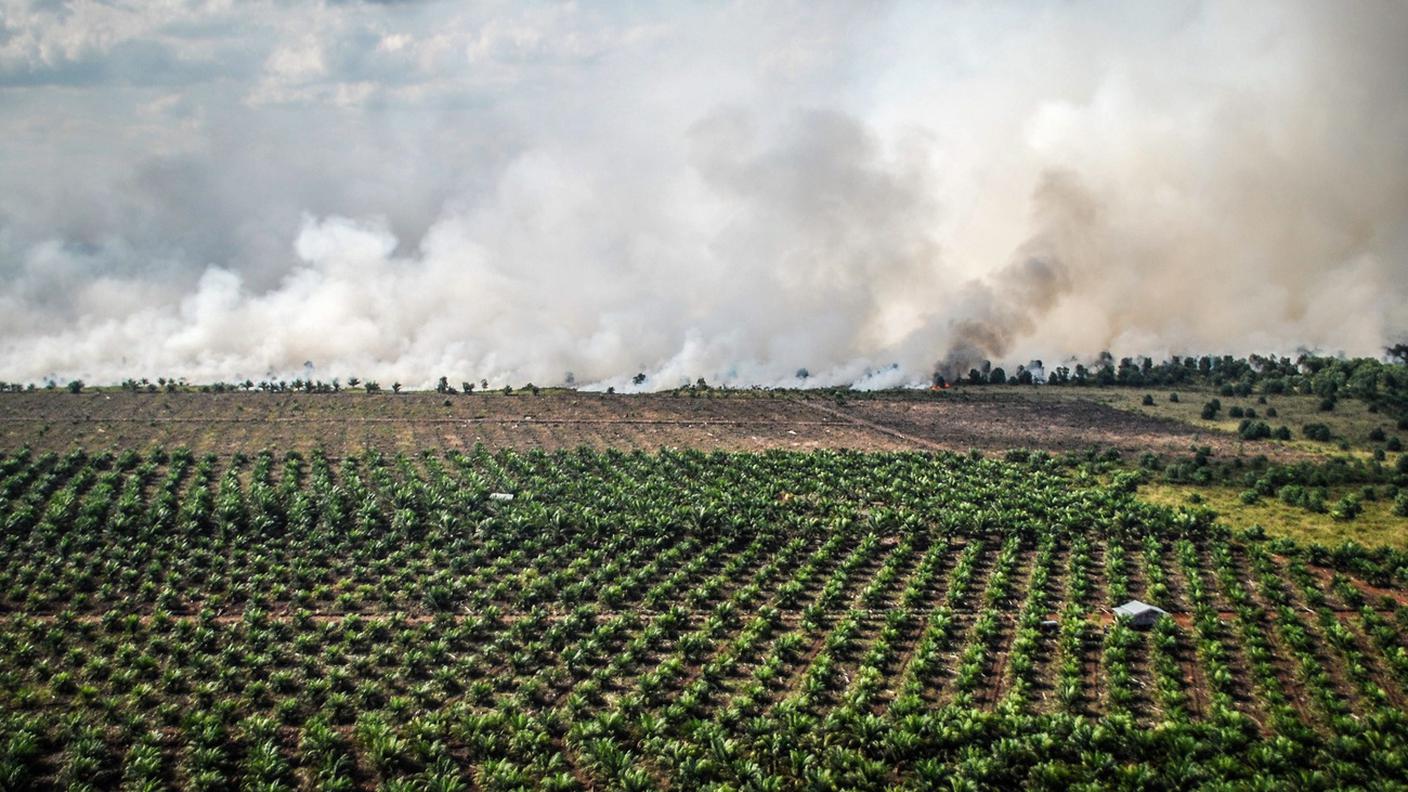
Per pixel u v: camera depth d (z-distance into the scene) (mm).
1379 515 126750
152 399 184250
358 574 106000
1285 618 96250
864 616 98625
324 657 89375
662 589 103312
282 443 156875
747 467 146375
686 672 88562
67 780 70875
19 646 87938
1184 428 180000
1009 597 104062
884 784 72375
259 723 77062
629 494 130375
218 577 104000
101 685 83562
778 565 110500
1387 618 97500
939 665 89812
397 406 184500
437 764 73250
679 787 71562
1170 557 114250
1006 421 185375
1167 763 72250
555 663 89812
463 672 87188
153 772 72000
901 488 135625
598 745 74125
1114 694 83375
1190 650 91938
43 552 108375
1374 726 77062
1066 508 126062
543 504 126812
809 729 77438
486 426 171875
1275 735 78000
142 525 115438
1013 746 73938
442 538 116375
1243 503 133375
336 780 70875
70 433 158375
